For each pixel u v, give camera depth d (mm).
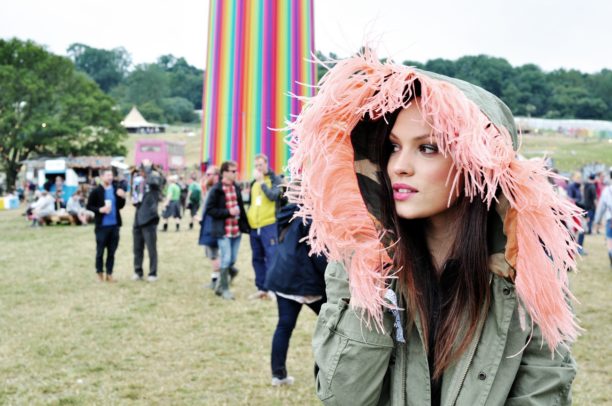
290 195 1491
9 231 18531
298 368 5262
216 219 8086
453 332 1407
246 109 10750
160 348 5875
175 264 11414
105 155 58375
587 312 7348
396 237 1494
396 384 1462
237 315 7195
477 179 1396
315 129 1451
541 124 99000
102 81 164875
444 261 1487
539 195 1296
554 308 1336
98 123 57969
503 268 1406
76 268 11039
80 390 4746
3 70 52344
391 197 1502
